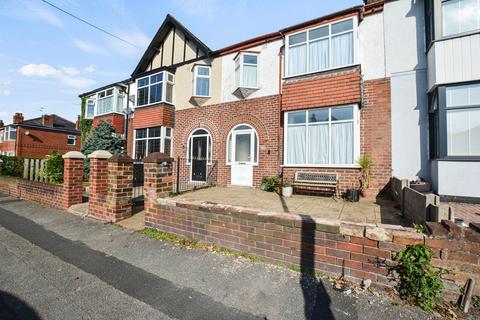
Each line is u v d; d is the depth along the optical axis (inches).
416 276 103.2
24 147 1098.7
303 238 130.3
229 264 139.9
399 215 211.9
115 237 187.5
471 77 258.5
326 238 124.4
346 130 323.9
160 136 506.6
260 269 133.3
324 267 124.2
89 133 703.1
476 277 97.7
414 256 104.7
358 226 118.0
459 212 213.9
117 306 106.0
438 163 266.8
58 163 324.5
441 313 96.0
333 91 328.8
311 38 357.7
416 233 107.3
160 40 563.8
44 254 159.9
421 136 298.7
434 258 103.2
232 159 431.8
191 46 514.9
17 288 120.4
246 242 148.1
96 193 241.8
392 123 313.3
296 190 340.5
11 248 169.9
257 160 405.7
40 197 305.1
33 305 107.0
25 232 202.1
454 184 258.7
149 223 199.6
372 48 330.6
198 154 477.7
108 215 227.6
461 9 270.5
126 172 233.5
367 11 335.9
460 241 100.3
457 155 262.1
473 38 260.8
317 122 341.7
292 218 134.1
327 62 342.3
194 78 482.9
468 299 96.0
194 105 491.2
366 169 303.9
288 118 364.8
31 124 1120.8
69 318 98.7
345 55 331.6
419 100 301.9
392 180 292.4
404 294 105.6
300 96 350.9
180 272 134.3
